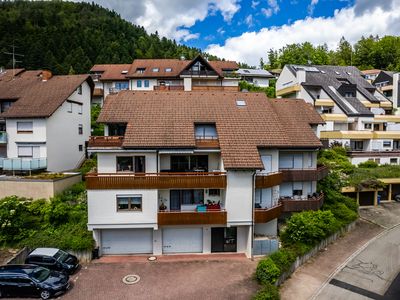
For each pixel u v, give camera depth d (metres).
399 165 42.62
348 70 64.44
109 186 22.67
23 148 33.31
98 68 67.19
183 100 29.08
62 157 36.06
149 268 22.44
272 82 76.38
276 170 25.78
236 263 23.30
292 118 30.02
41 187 27.53
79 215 25.80
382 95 58.81
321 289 20.77
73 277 20.95
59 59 87.12
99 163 23.70
